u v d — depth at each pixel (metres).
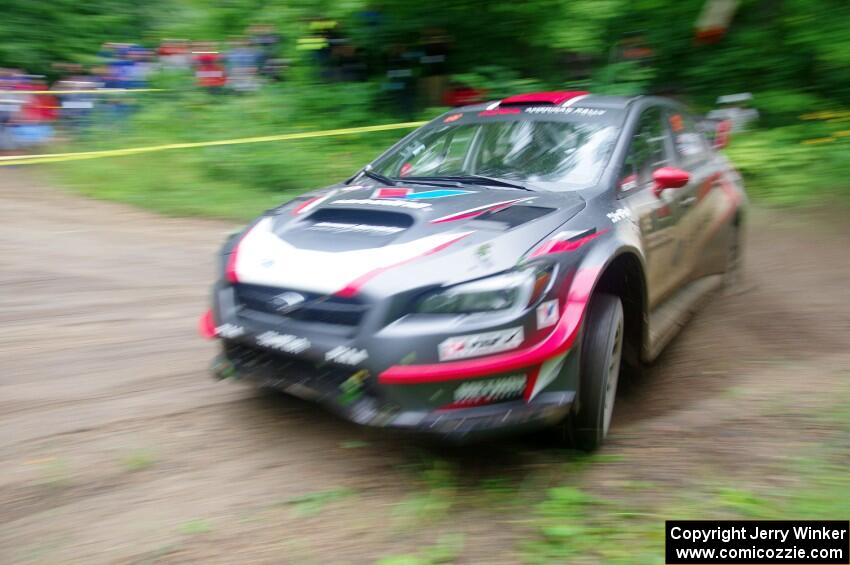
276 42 11.25
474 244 3.20
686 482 3.14
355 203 3.79
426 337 2.97
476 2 10.24
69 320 5.22
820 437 3.49
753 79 10.74
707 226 5.18
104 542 2.74
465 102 10.81
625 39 10.73
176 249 7.25
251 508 2.96
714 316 5.44
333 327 3.14
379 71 11.43
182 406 3.89
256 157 9.62
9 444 3.47
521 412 3.05
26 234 7.59
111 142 11.49
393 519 2.89
